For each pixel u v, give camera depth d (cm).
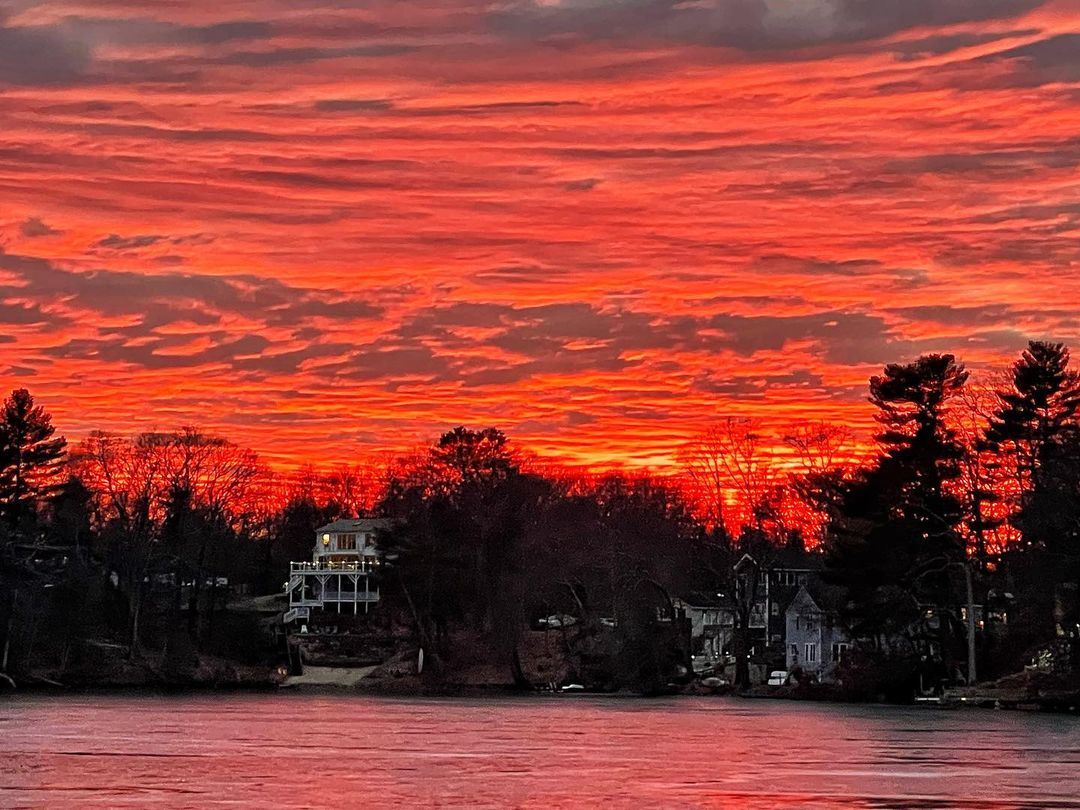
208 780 6397
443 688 17200
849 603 14950
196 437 19988
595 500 19825
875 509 13550
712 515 16812
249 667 18925
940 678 13838
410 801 5806
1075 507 12012
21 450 18425
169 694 15350
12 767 6844
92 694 15038
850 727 10044
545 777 6644
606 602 17525
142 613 18750
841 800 5931
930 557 13438
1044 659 13100
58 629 17175
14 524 18012
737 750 8069
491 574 17762
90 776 6506
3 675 16175
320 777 6556
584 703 14088
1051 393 13550
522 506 18725
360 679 18000
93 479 19500
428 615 17962
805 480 16575
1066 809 5716
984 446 13650
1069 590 12569
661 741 8738
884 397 13925
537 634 18725
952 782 6512
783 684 15850
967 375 13912
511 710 12562
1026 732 9500
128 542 18762
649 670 16425
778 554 18425
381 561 18912
